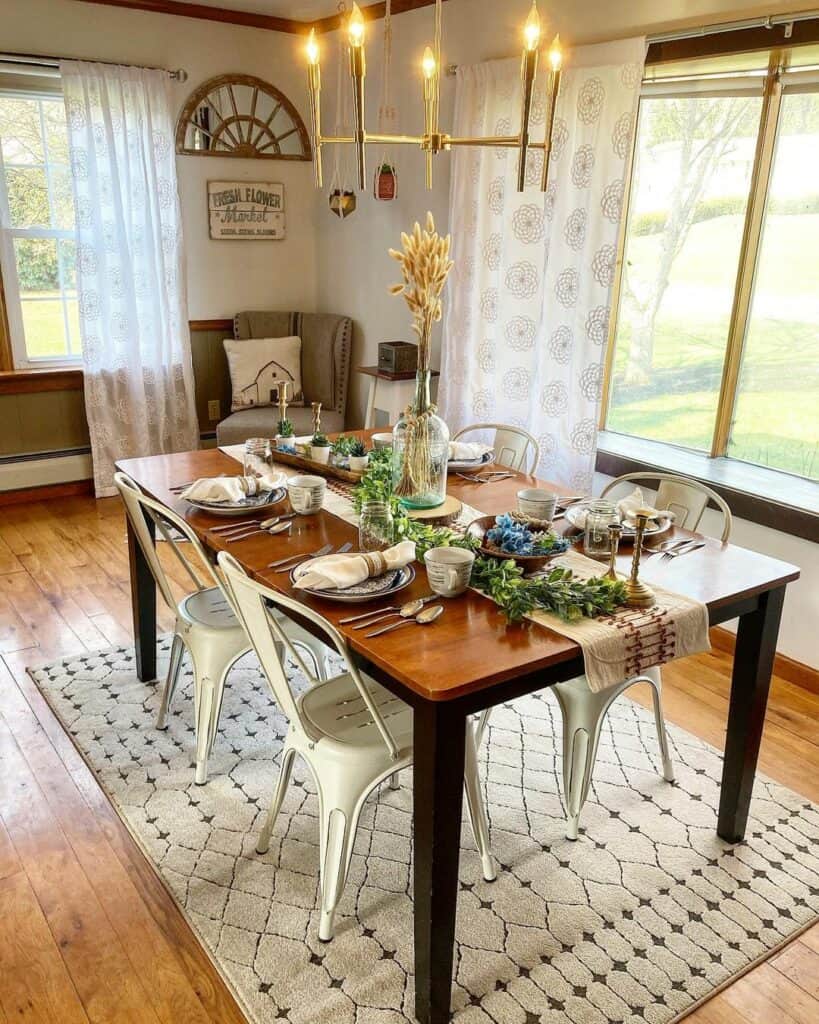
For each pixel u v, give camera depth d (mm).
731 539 3074
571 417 3482
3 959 1781
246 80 4719
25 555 3912
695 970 1790
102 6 4219
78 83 4113
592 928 1894
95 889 1978
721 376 3283
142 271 4527
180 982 1738
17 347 4477
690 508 2408
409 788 2375
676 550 2109
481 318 3854
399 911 1925
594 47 3129
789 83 2891
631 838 2180
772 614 1985
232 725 2639
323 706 1949
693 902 1974
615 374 3738
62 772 2404
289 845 2127
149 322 4602
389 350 4234
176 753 2492
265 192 4996
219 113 4699
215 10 4504
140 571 2715
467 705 1504
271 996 1703
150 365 4672
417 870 1581
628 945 1850
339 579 1789
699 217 3256
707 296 3281
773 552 2943
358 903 1945
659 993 1732
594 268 3264
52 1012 1663
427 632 1663
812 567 2832
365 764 1780
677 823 2242
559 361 3498
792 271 2994
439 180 4145
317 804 2279
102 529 4242
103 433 4613
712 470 3221
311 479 2352
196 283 4918
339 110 4793
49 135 4340
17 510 4496
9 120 4207
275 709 2734
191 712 2701
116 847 2115
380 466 2516
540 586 1775
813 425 3029
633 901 1973
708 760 2508
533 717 2725
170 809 2248
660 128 3336
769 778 2436
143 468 2730
